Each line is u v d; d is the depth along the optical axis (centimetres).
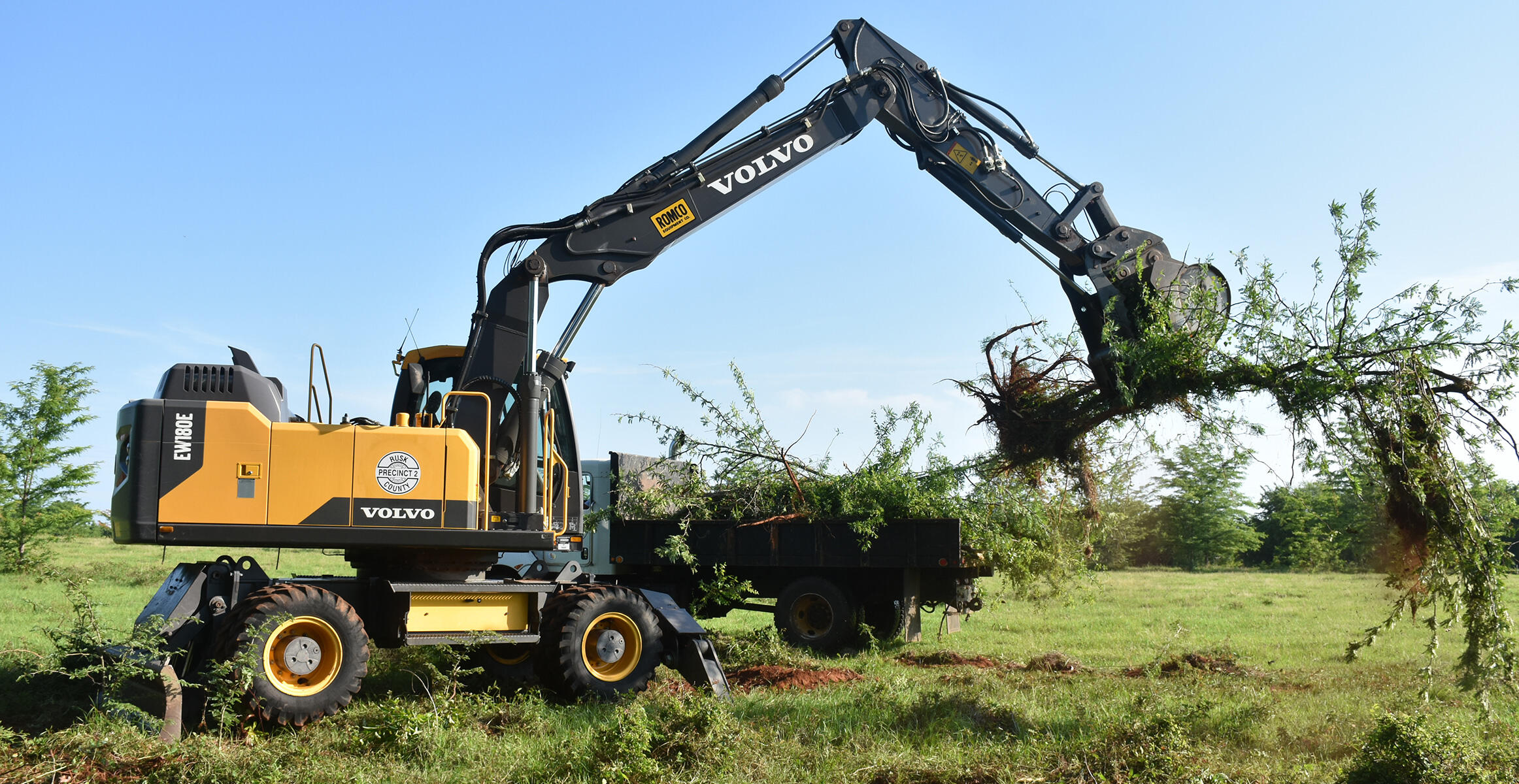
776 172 1130
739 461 1341
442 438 816
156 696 694
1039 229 1198
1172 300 1106
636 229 1052
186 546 759
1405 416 852
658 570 1351
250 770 586
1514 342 827
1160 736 620
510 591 853
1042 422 1193
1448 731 579
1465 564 795
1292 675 1018
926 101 1206
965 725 721
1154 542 4200
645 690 858
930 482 1273
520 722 740
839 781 576
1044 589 1449
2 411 2408
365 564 890
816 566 1257
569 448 1012
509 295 967
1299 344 939
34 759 592
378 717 700
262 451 773
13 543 2245
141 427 754
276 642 738
